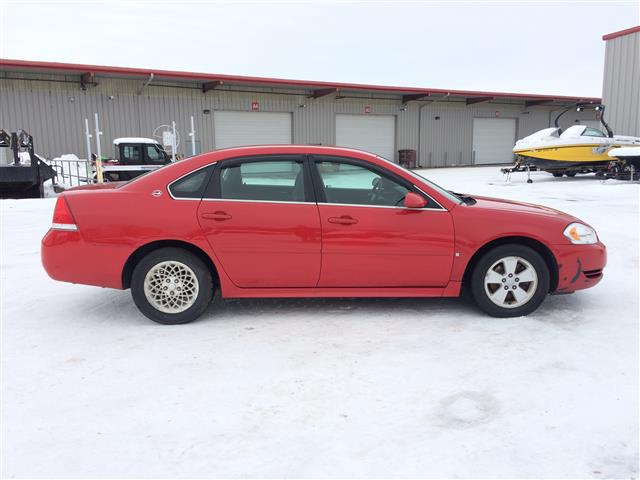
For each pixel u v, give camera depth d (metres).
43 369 3.38
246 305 4.68
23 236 8.06
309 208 4.16
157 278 4.12
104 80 23.66
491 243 4.32
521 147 18.56
